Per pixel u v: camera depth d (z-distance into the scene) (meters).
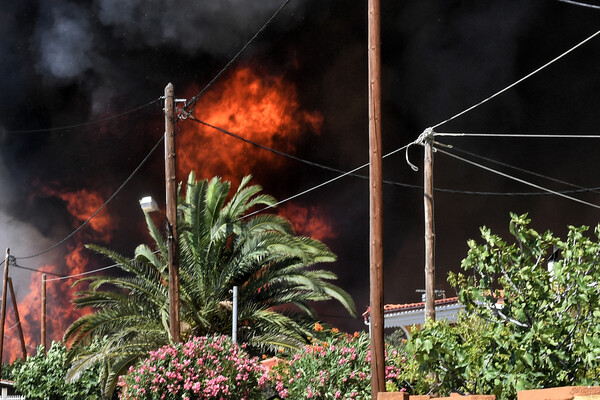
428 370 10.36
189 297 28.05
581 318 9.65
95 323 26.78
